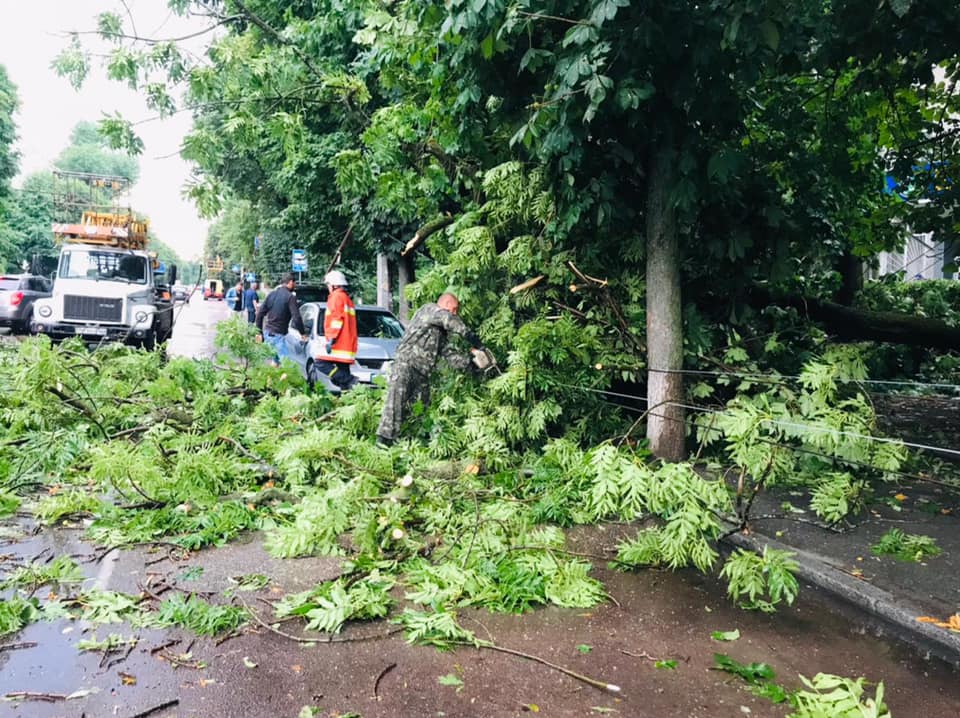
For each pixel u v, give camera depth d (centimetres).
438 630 384
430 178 901
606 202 673
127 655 353
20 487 636
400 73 870
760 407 628
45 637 371
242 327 1013
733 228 702
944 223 998
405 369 759
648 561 491
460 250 759
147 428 742
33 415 701
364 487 564
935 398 1220
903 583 443
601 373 744
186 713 304
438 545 512
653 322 696
